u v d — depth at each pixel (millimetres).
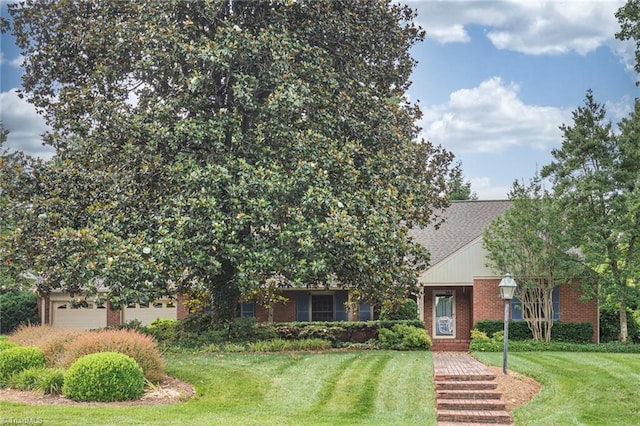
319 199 17828
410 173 21453
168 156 19469
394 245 19266
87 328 31266
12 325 30828
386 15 21859
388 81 22734
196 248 17672
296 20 20250
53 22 21391
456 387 15039
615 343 24344
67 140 21359
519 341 24859
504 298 16484
